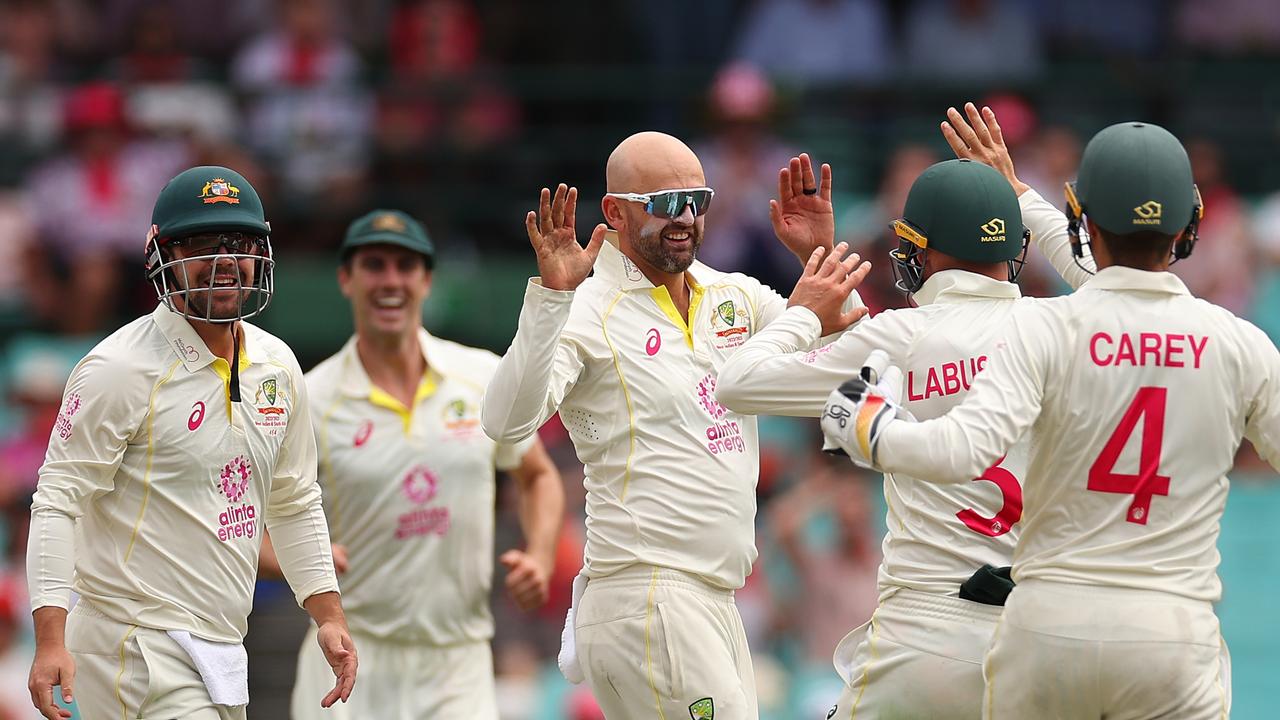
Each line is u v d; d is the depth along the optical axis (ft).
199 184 63.72
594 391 69.51
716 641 68.80
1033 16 167.53
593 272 71.20
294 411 67.62
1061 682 54.44
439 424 87.76
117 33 162.81
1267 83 162.09
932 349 59.82
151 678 63.26
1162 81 159.53
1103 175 55.57
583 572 70.74
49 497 61.82
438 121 151.12
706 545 68.69
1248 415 56.18
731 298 71.82
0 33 158.10
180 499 63.87
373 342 88.17
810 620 111.45
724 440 69.72
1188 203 55.72
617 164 69.77
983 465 52.95
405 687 86.33
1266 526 134.62
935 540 62.28
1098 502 54.75
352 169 147.95
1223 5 168.14
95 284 140.97
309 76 150.00
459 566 87.20
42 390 127.13
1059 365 55.01
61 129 150.82
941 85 154.92
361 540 86.53
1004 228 60.70
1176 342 54.90
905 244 62.44
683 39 163.84
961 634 61.31
